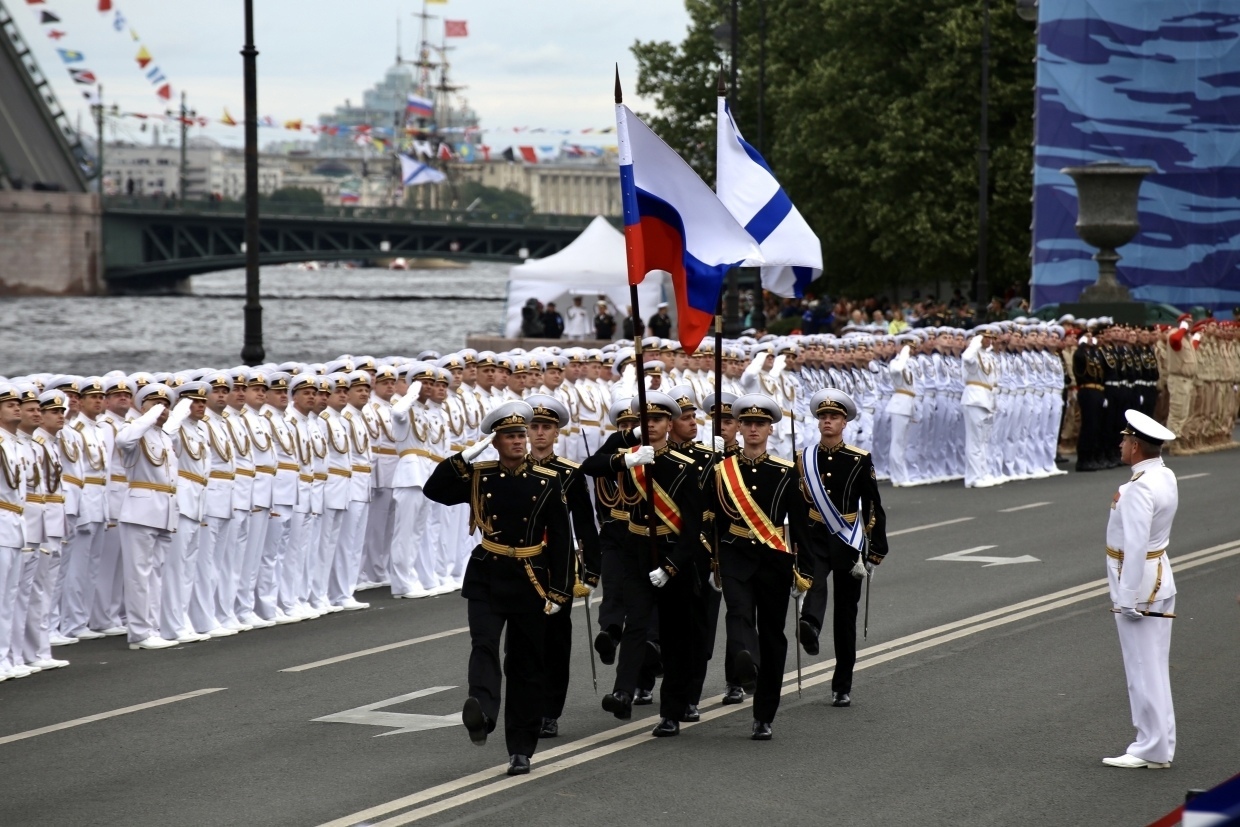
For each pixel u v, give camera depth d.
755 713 23.98
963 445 61.84
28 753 23.72
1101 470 63.78
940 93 109.75
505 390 41.91
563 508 22.72
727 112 31.89
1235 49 86.94
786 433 48.38
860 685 27.44
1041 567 39.25
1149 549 22.33
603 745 23.77
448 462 23.12
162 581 32.84
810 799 20.73
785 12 130.00
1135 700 22.31
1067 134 89.00
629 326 102.12
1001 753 23.00
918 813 20.08
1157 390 67.12
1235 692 26.53
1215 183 87.94
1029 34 108.38
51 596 30.58
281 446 35.28
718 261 26.02
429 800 20.81
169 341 164.62
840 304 105.56
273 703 26.70
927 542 43.94
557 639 23.92
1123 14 87.62
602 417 45.06
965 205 108.12
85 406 33.97
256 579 34.94
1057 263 90.00
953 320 87.44
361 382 37.47
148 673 29.66
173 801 20.95
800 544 24.05
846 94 113.38
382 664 29.78
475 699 21.28
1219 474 59.69
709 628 26.69
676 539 24.44
